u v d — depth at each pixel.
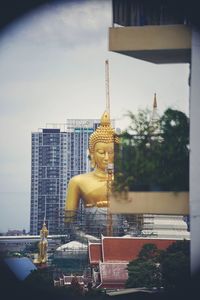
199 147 36.44
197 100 36.44
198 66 36.44
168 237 112.81
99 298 61.16
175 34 37.28
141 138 38.34
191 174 36.56
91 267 112.88
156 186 37.78
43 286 57.88
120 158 38.19
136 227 119.88
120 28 37.72
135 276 75.38
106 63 100.62
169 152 37.81
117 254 110.44
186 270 45.38
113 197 38.09
